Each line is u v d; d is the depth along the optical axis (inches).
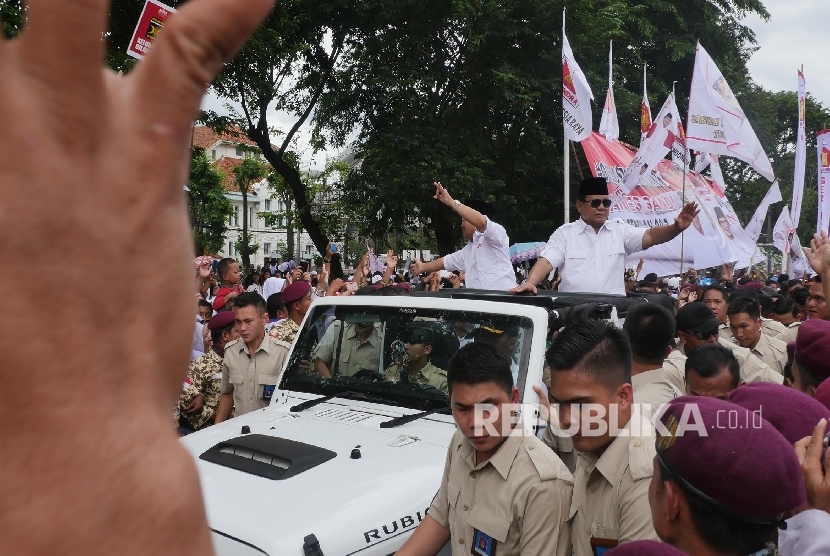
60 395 16.7
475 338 137.5
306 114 729.6
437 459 118.7
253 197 1846.7
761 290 346.0
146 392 18.0
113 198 17.1
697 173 436.1
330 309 161.6
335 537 96.7
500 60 698.2
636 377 120.4
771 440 55.5
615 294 182.9
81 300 16.8
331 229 791.7
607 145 457.4
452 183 642.2
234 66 535.8
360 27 692.7
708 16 898.1
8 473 16.5
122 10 387.9
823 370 103.9
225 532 98.1
